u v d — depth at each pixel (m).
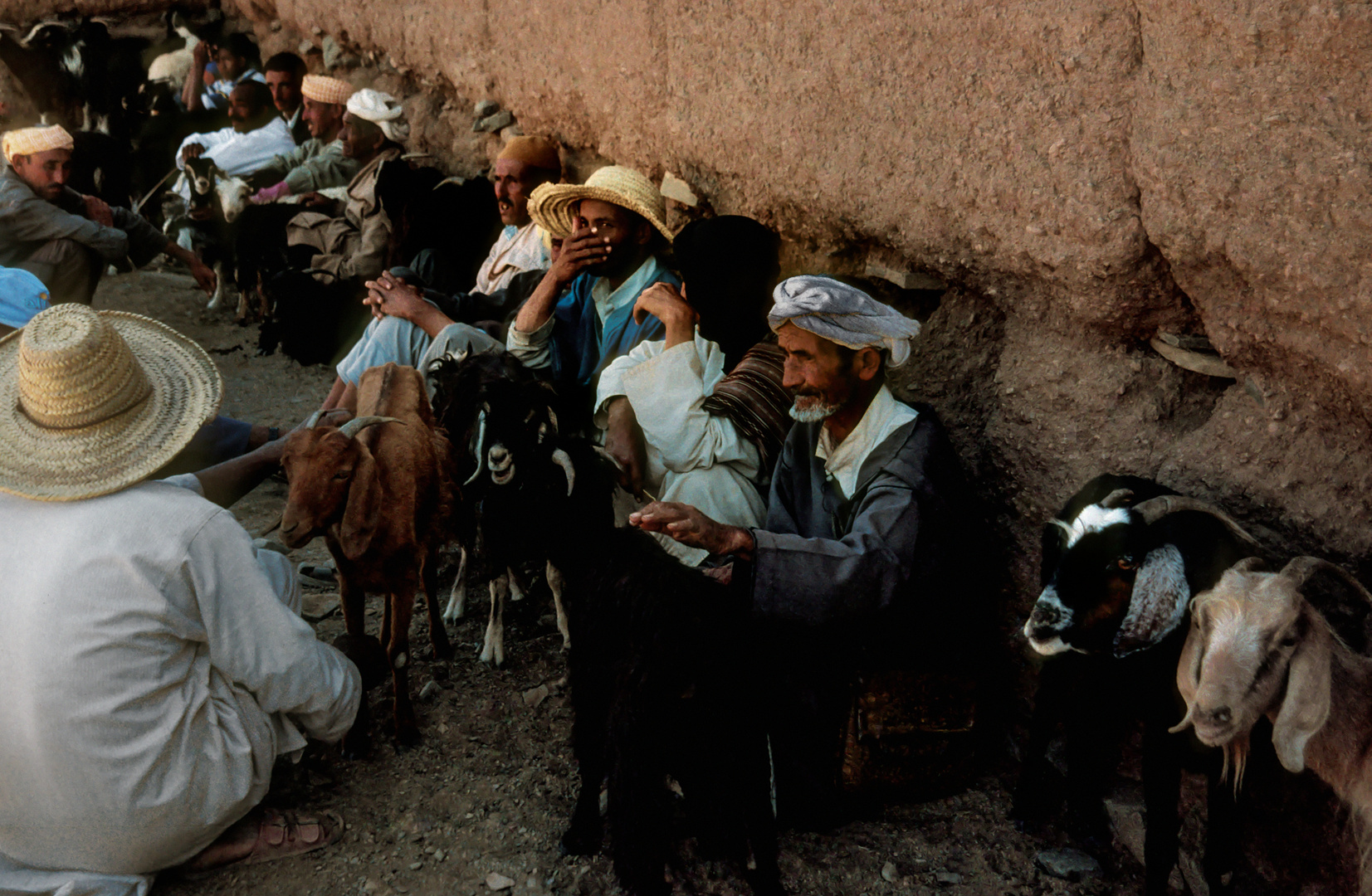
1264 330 2.56
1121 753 3.05
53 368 2.44
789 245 4.23
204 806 2.76
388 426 3.33
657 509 2.69
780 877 2.85
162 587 2.61
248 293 7.76
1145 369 2.96
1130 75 2.71
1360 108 2.25
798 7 3.77
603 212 4.04
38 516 2.58
